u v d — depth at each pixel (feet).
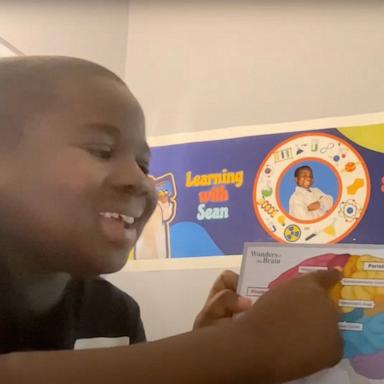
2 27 2.26
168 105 2.61
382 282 1.22
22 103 1.18
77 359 0.89
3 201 1.14
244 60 2.54
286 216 2.25
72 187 1.13
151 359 0.90
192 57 2.64
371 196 2.15
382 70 2.28
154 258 2.40
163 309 2.31
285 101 2.41
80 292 1.45
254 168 2.36
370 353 1.14
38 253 1.17
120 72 2.66
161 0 2.73
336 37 2.40
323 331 1.05
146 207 1.28
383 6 2.37
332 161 2.24
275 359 0.97
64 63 1.26
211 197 2.40
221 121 2.49
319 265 1.29
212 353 0.93
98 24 2.58
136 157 1.28
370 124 2.23
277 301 1.07
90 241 1.16
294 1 2.51
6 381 0.85
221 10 2.64
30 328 1.25
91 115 1.18
